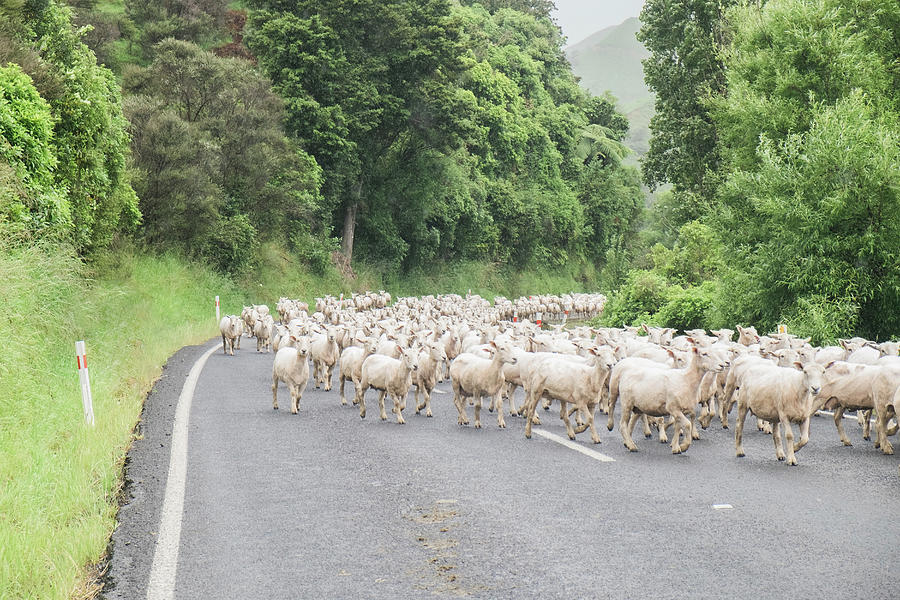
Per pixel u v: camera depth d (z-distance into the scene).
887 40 25.33
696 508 7.30
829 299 20.41
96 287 21.61
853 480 8.43
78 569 5.77
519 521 6.93
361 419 12.52
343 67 55.72
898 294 19.67
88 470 8.41
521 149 85.88
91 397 11.04
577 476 8.61
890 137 20.61
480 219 74.94
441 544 6.37
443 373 18.77
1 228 14.06
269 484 8.22
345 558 6.07
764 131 24.67
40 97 17.84
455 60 59.56
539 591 5.38
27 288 13.08
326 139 54.38
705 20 40.88
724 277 24.23
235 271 43.50
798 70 24.66
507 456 9.67
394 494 7.85
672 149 43.03
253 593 5.40
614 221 99.19
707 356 9.86
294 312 31.84
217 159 38.94
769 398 9.53
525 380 12.73
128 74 41.69
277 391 14.76
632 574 5.65
